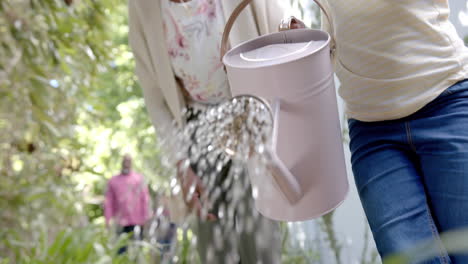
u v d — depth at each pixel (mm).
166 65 2268
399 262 775
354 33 1874
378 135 1877
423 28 1804
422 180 1832
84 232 2811
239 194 2240
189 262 2314
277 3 2238
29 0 3928
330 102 1729
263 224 2303
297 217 1751
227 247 2316
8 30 3859
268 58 1733
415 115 1826
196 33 2215
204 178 2217
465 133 1752
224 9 2195
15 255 3072
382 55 1833
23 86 3924
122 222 4707
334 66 1921
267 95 1672
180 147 2186
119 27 10617
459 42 1834
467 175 1725
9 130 4082
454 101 1790
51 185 4148
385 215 1767
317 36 1808
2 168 4133
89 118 4617
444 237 750
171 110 2303
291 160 1703
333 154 1736
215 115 1656
